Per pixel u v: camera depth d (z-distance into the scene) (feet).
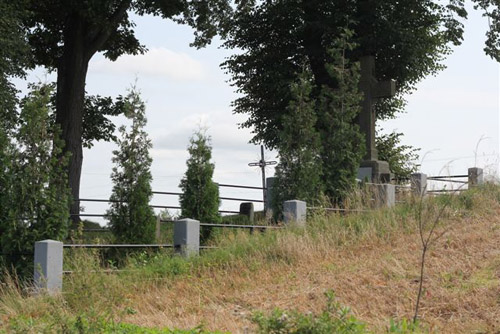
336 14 96.53
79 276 43.68
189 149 67.46
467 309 36.76
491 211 62.64
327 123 76.95
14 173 51.52
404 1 99.71
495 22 99.81
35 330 33.83
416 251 49.47
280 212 70.28
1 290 46.21
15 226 50.52
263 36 106.22
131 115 62.90
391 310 37.63
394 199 72.02
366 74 89.04
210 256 52.49
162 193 79.51
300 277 46.29
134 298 44.29
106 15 90.22
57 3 89.35
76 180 87.10
